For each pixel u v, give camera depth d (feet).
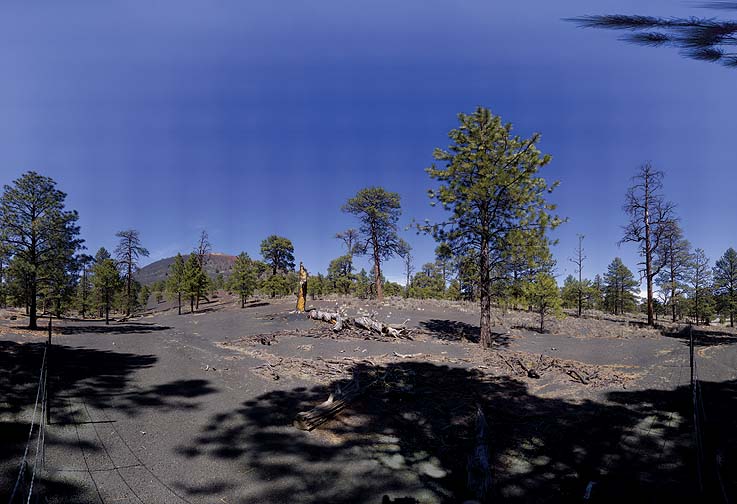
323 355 48.83
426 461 23.52
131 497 18.26
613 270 171.94
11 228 75.05
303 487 20.02
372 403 32.73
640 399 33.88
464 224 55.98
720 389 36.35
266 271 179.32
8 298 81.41
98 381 34.71
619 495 19.61
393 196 127.85
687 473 21.65
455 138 55.57
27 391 30.50
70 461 20.76
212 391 33.76
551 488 20.86
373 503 18.93
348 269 167.02
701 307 131.54
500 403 33.30
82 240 84.48
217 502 18.34
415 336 64.69
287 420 28.30
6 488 17.70
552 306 74.74
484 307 56.34
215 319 95.25
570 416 30.53
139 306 140.67
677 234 94.99
